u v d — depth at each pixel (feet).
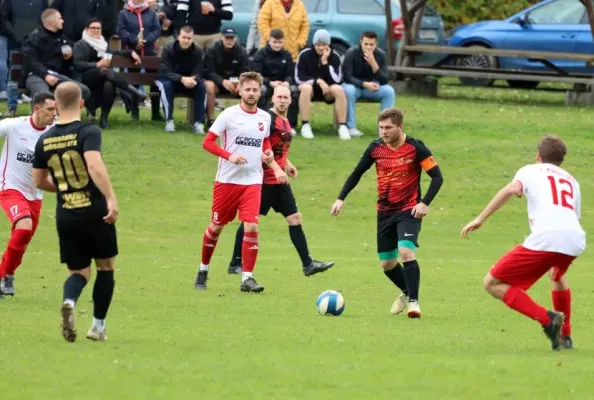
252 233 94.99
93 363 61.67
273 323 78.48
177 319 79.36
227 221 96.17
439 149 172.35
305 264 102.53
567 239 67.72
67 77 164.45
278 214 146.20
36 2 178.70
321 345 69.21
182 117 185.16
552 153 70.13
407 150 82.99
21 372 59.06
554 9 231.09
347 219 144.05
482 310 87.15
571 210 68.49
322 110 197.77
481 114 199.52
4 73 178.29
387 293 96.32
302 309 86.12
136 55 170.91
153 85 174.70
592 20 209.36
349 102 174.40
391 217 84.02
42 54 161.99
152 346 67.51
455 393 56.18
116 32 176.45
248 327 76.28
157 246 125.70
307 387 56.90
